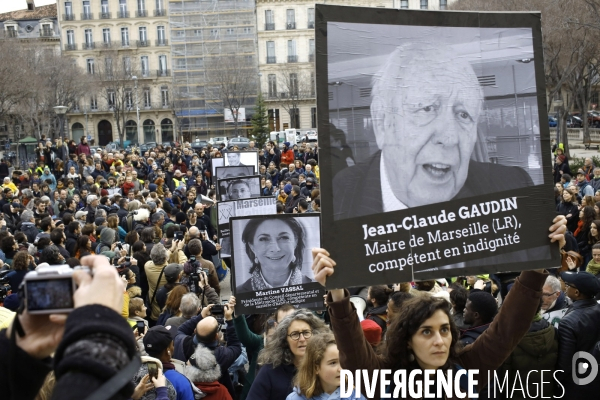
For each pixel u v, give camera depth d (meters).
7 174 30.67
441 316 3.56
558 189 16.92
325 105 3.69
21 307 1.87
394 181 3.75
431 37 3.82
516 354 5.59
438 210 3.80
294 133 67.69
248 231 7.89
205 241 14.08
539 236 3.91
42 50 69.62
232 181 15.39
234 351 6.78
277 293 7.91
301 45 85.19
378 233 3.72
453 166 3.83
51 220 14.62
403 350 3.65
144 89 87.25
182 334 6.98
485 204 3.85
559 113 44.69
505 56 3.91
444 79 3.83
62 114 34.78
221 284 17.44
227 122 84.00
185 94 84.56
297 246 7.95
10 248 12.05
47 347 1.85
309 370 4.57
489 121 3.89
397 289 8.70
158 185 24.48
